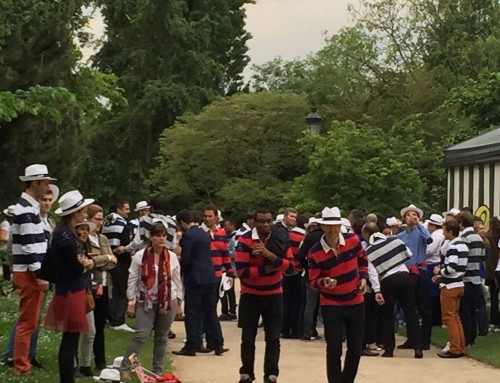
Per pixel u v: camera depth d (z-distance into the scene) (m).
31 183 10.69
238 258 11.15
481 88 35.69
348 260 10.45
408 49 52.88
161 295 10.96
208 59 52.47
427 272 15.41
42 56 19.89
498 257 17.39
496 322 17.70
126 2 52.16
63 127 21.44
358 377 12.30
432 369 13.15
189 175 45.34
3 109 12.52
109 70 53.00
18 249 10.53
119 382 10.73
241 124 43.69
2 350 12.20
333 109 43.72
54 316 9.65
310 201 27.69
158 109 50.72
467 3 55.25
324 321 10.49
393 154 27.88
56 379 10.43
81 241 9.91
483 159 21.67
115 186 51.88
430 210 33.97
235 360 13.71
